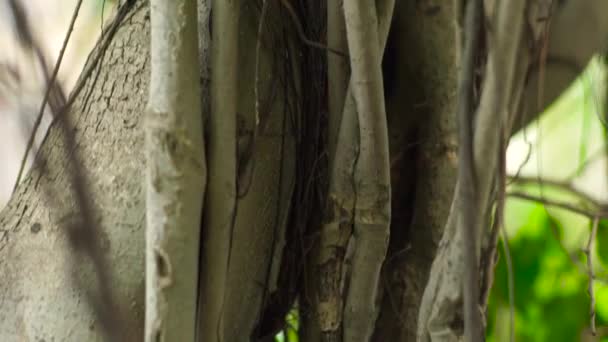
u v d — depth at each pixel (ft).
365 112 5.03
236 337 5.55
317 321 5.64
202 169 4.69
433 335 4.55
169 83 4.64
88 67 5.64
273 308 5.90
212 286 4.90
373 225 5.30
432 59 6.08
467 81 4.03
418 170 6.19
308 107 5.78
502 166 4.24
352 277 5.46
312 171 5.66
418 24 6.07
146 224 4.93
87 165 5.24
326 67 5.76
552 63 7.68
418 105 6.16
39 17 4.34
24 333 5.13
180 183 4.60
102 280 4.85
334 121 5.51
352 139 5.27
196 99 4.70
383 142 5.12
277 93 5.54
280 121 5.56
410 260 6.15
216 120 4.91
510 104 4.37
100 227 5.09
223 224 4.87
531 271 9.78
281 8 5.62
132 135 5.27
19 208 5.44
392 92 6.27
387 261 6.22
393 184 6.24
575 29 7.67
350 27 4.87
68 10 10.07
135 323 5.04
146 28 5.51
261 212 5.48
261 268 5.57
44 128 5.56
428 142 6.13
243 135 5.28
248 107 5.34
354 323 5.56
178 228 4.61
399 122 6.23
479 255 4.45
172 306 4.64
